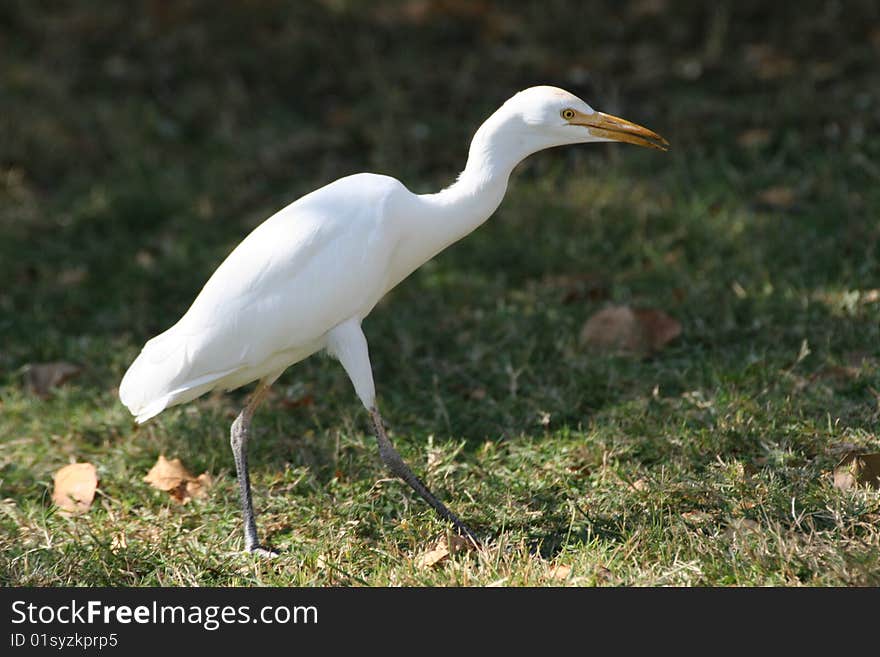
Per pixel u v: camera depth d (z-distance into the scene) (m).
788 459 7.84
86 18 17.03
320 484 8.34
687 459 8.03
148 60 16.41
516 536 7.48
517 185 13.07
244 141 14.54
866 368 8.92
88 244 12.70
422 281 11.59
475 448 8.77
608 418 8.83
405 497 7.96
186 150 14.65
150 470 8.70
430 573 6.96
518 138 7.76
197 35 16.59
